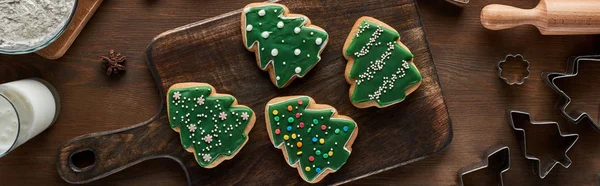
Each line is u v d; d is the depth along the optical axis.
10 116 0.62
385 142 0.68
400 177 0.70
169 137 0.67
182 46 0.66
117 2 0.67
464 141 0.70
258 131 0.67
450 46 0.70
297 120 0.66
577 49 0.71
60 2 0.61
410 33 0.68
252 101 0.67
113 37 0.67
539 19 0.66
